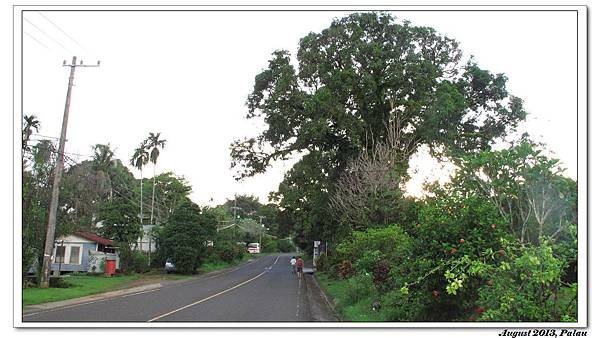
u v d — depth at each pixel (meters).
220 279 36.75
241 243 89.31
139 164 57.31
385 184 22.47
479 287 8.43
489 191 10.64
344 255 25.42
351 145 31.83
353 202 24.19
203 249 44.16
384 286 14.35
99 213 44.78
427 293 9.27
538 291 7.56
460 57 35.03
